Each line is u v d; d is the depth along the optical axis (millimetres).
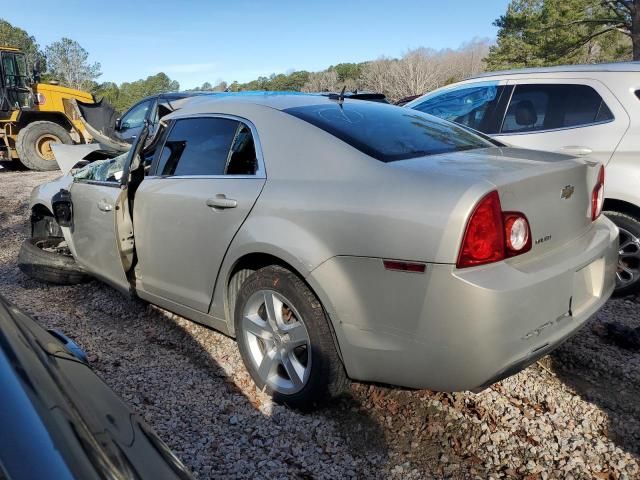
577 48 24719
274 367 2953
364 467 2496
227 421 2807
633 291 4273
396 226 2330
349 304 2506
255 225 2836
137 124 10258
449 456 2561
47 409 1293
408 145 2869
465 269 2201
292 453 2574
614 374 3191
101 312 4270
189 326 3939
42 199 5086
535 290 2266
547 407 2904
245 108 3213
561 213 2574
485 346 2197
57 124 14312
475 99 5191
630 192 4086
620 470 2430
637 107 4180
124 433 1486
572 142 4414
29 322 1973
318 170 2730
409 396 2986
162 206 3416
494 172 2391
